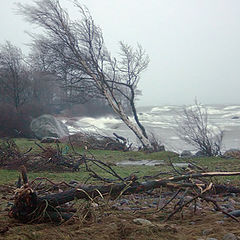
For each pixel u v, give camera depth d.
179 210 5.25
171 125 39.25
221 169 13.04
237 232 3.87
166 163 16.16
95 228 4.06
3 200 6.71
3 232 3.94
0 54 37.97
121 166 14.56
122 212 5.27
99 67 23.03
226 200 6.44
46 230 4.05
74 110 38.44
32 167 12.18
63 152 14.99
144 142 23.53
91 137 22.47
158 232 3.91
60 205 4.77
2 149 13.40
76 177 10.53
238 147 24.02
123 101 29.34
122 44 24.23
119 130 35.34
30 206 4.41
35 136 29.12
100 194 4.69
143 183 5.05
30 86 38.62
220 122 43.19
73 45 22.98
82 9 23.00
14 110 32.75
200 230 4.08
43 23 22.97
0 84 37.59
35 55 27.00
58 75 23.53
